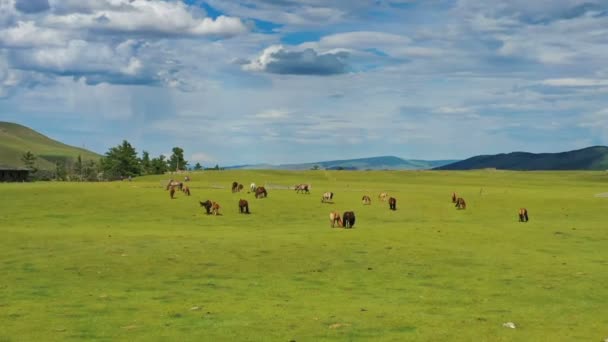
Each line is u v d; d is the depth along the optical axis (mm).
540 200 81875
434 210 70312
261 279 28359
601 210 71000
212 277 28766
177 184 89688
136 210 66438
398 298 24234
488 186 135500
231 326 19078
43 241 40438
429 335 18234
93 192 83875
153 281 27516
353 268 31625
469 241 42906
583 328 19344
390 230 49125
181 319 20000
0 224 55062
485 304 23188
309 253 36188
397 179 170000
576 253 37812
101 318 20078
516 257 35844
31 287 25828
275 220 59375
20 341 17141
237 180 144875
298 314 20938
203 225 55156
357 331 18625
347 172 196375
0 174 164000
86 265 31359
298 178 161750
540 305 23078
